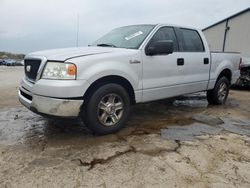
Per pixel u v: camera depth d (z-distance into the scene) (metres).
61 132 3.82
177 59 4.52
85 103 3.47
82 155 3.01
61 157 2.95
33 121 4.41
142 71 3.95
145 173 2.62
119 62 3.63
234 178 2.57
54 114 3.22
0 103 5.97
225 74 6.08
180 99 6.68
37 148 3.20
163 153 3.10
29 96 3.54
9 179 2.46
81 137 3.61
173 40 4.59
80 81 3.23
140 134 3.77
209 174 2.63
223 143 3.49
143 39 4.11
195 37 5.13
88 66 3.32
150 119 4.64
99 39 4.98
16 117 4.67
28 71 3.67
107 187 2.36
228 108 5.75
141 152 3.12
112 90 3.60
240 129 4.17
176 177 2.55
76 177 2.52
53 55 3.40
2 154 3.01
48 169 2.67
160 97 4.34
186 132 3.92
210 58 5.34
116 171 2.65
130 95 4.00
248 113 5.33
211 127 4.23
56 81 3.19
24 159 2.89
